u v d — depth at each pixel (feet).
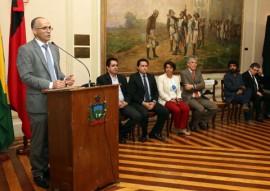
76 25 17.93
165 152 14.32
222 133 18.01
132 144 15.57
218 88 24.21
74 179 8.91
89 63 18.56
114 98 10.15
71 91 8.59
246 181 11.04
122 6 19.30
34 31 10.23
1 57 13.16
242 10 24.85
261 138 16.98
